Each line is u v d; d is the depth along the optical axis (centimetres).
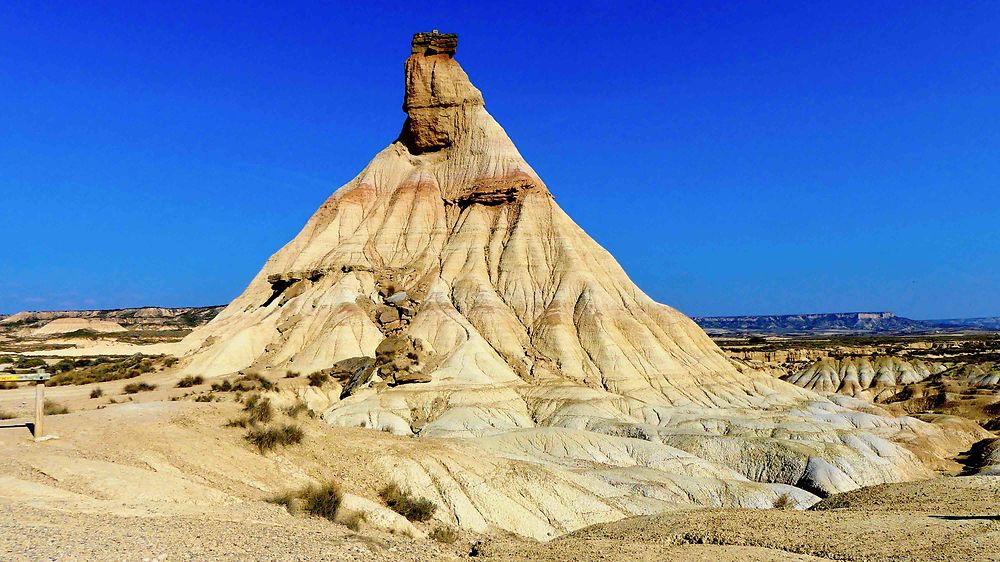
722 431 7681
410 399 8144
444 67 13375
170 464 3247
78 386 7425
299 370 8756
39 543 1745
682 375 9575
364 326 9631
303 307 10162
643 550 2622
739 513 3425
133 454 3225
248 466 3538
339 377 8388
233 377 8269
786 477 6562
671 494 5328
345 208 12319
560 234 11575
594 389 8969
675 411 8388
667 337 10375
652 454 6394
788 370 17225
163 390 6969
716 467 6406
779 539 2742
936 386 13588
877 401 14025
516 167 12375
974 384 13575
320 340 9312
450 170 12850
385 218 12150
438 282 10856
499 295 10800
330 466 4009
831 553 2475
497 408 8150
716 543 2827
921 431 8725
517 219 11756
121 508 2328
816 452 6800
